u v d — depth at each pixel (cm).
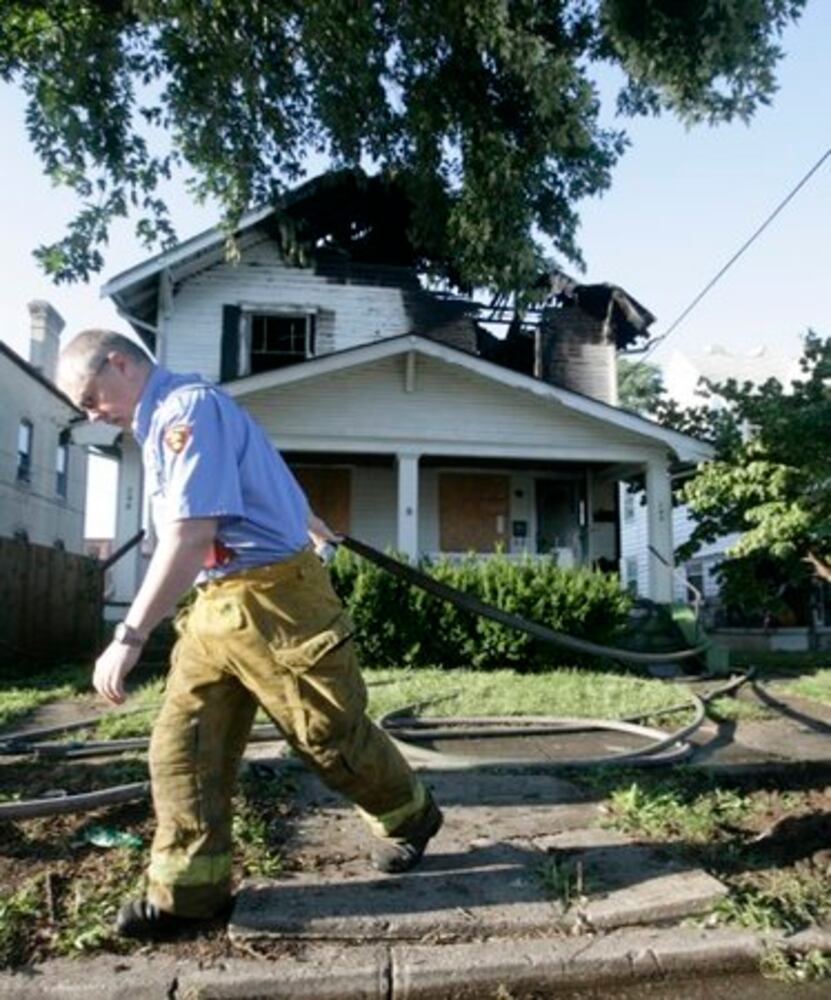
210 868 242
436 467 1506
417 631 916
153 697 697
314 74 859
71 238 877
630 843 318
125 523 1366
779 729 600
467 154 889
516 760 468
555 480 1564
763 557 1170
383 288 1586
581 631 927
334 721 247
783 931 249
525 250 880
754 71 778
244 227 1457
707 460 1217
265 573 240
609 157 891
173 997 216
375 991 223
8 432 1772
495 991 227
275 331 1566
